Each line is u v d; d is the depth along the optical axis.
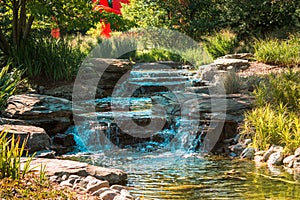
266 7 20.67
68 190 4.72
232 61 14.88
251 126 8.45
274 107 8.93
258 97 9.50
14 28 13.31
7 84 9.95
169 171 6.76
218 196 5.33
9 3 14.20
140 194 5.41
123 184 5.90
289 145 7.37
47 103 9.52
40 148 7.53
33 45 13.32
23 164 5.51
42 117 9.15
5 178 4.60
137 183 5.98
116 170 6.01
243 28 20.69
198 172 6.65
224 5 22.09
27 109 9.12
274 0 20.56
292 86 9.56
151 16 22.25
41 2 13.09
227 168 6.89
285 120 8.05
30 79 12.60
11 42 13.66
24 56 12.99
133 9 23.03
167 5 22.41
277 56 14.89
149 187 5.77
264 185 5.79
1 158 4.69
